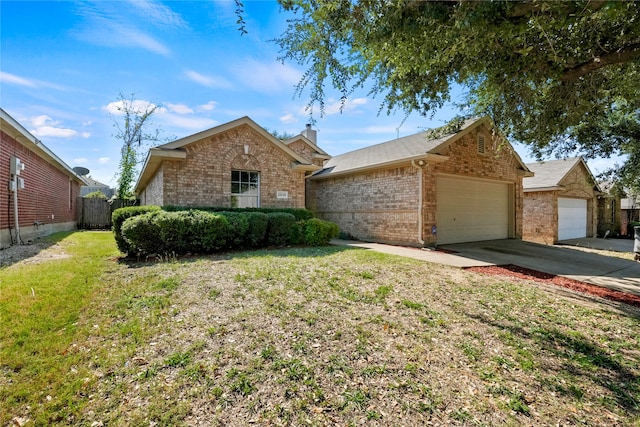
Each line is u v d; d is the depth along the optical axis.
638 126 8.18
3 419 2.00
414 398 2.42
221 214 7.97
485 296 5.00
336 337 3.28
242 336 3.18
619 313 4.63
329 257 7.11
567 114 5.42
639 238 9.63
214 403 2.24
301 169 11.68
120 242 6.96
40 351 2.77
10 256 6.77
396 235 11.01
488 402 2.43
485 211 12.36
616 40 4.00
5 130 8.23
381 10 3.37
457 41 3.50
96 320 3.44
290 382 2.51
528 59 4.18
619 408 2.47
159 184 10.23
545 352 3.30
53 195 12.97
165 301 4.00
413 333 3.50
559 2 2.80
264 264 6.12
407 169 10.61
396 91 5.30
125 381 2.43
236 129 10.38
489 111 6.51
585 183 16.75
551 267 8.00
